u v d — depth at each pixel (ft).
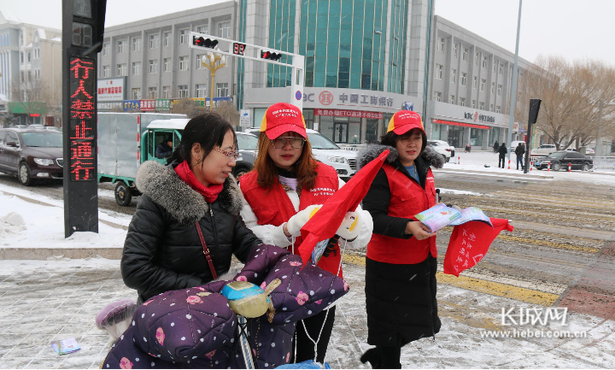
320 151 38.09
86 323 11.55
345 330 11.84
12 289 14.08
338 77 124.26
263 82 132.26
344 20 123.13
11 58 252.62
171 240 5.68
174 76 155.53
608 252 21.50
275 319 5.41
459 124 169.58
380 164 5.98
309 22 123.85
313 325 7.14
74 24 17.12
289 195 7.18
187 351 4.40
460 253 8.13
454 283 16.39
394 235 7.64
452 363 10.19
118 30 170.09
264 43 132.16
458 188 48.52
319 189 7.29
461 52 172.35
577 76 109.29
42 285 14.52
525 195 43.34
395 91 136.26
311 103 123.13
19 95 206.90
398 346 8.55
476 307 13.93
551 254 20.97
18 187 39.40
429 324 8.44
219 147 5.74
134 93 169.07
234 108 121.70
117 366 4.92
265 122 7.02
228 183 6.30
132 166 30.96
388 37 129.59
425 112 153.79
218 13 141.69
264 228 6.99
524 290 15.71
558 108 110.52
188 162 5.94
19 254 16.94
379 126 133.39
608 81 107.14
